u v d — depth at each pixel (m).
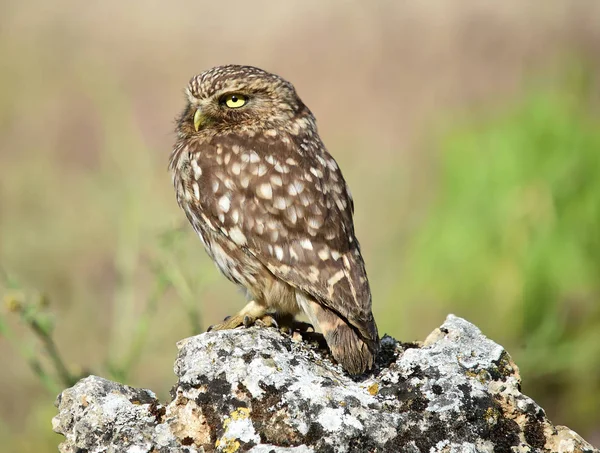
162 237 9.79
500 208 13.47
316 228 7.34
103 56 22.97
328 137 20.48
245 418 5.71
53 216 16.73
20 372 13.94
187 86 8.46
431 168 17.44
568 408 12.27
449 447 5.68
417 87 21.83
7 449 11.96
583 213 13.23
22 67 21.91
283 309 7.62
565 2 23.14
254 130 7.98
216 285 13.38
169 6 25.14
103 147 19.52
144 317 10.00
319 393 5.75
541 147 13.90
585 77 17.95
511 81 21.50
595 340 12.31
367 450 5.62
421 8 23.67
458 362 6.12
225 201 7.60
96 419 5.92
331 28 23.89
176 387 6.08
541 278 12.93
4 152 19.77
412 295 13.61
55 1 24.45
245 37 24.03
